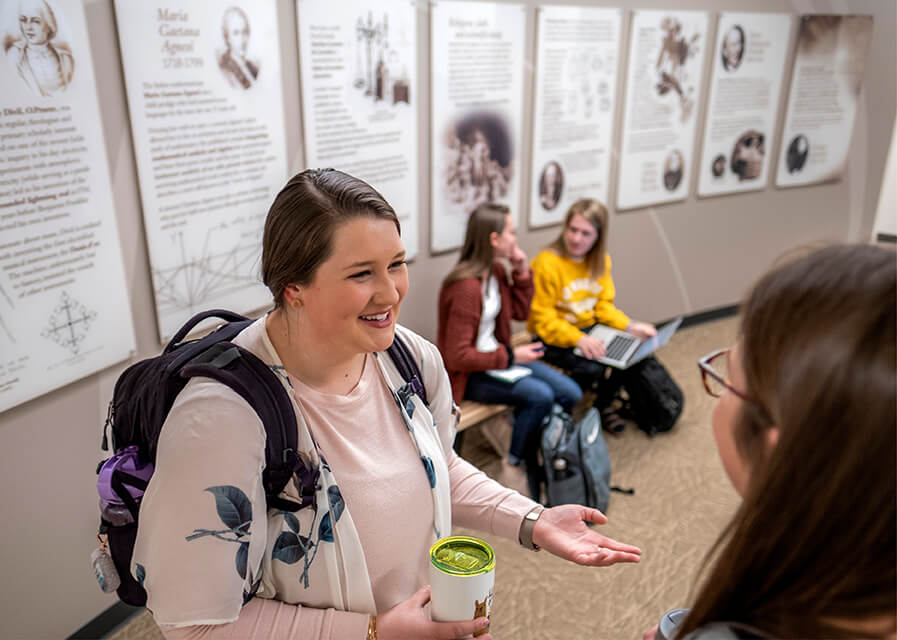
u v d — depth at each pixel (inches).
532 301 143.2
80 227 78.8
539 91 148.6
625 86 164.6
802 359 20.5
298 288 39.9
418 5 121.3
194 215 93.5
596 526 115.6
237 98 96.0
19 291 73.4
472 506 52.8
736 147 192.2
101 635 92.0
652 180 179.8
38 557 82.4
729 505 121.3
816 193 214.2
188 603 37.0
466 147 138.9
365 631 40.3
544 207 160.4
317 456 40.9
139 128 84.0
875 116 210.2
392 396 47.1
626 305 190.9
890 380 19.0
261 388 39.6
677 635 25.3
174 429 37.4
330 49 108.7
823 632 21.6
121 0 78.8
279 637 39.2
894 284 19.8
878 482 19.4
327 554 41.4
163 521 36.9
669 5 163.8
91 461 86.7
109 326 84.8
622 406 151.9
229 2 91.9
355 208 38.4
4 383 73.8
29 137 71.5
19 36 69.0
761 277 23.5
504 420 127.0
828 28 191.3
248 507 37.7
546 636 93.4
